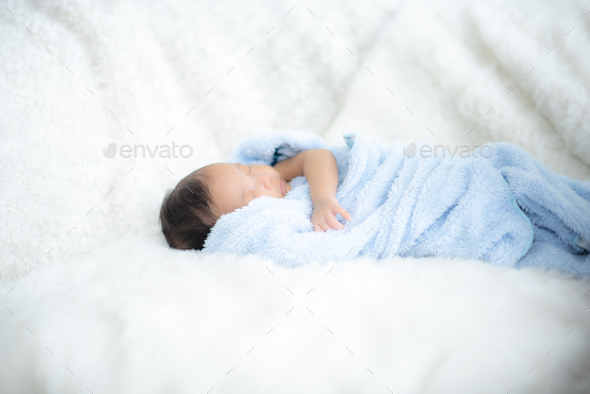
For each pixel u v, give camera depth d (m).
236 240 1.10
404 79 1.56
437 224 1.07
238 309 0.78
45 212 1.09
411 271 0.89
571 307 0.74
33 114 1.14
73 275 0.97
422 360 0.65
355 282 0.84
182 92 1.60
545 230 1.02
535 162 1.09
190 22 1.61
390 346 0.67
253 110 1.65
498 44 1.43
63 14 1.38
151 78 1.49
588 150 1.30
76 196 1.17
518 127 1.38
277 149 1.42
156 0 1.58
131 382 0.67
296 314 0.74
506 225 0.97
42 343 0.72
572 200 0.99
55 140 1.16
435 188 1.08
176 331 0.72
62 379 0.69
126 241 1.19
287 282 0.85
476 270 0.88
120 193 1.26
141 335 0.72
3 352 0.73
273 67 1.68
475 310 0.73
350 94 1.63
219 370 0.66
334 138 1.57
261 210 1.14
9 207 1.02
